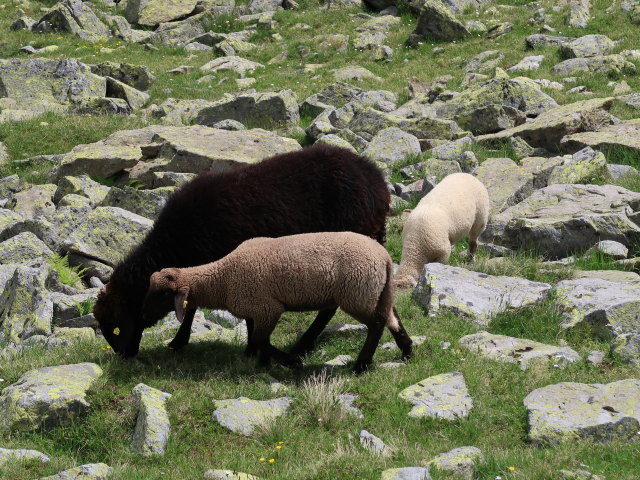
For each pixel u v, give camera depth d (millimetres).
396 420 24984
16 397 25797
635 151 52750
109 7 115938
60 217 47406
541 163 52688
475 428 24359
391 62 87500
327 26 100625
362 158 33156
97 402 26312
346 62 88812
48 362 30000
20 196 54219
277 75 86250
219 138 59875
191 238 30250
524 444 23562
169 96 80875
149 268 30156
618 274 35969
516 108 64062
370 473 21625
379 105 72125
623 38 82500
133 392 26141
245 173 31328
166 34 102312
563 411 24328
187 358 30172
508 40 87125
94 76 79938
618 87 70625
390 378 27359
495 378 27047
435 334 30766
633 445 22547
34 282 37969
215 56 94625
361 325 32781
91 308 38219
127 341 30203
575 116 57281
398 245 43438
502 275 36969
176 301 27516
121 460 23719
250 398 26547
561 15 91625
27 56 94062
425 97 73125
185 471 22891
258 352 29797
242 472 22609
